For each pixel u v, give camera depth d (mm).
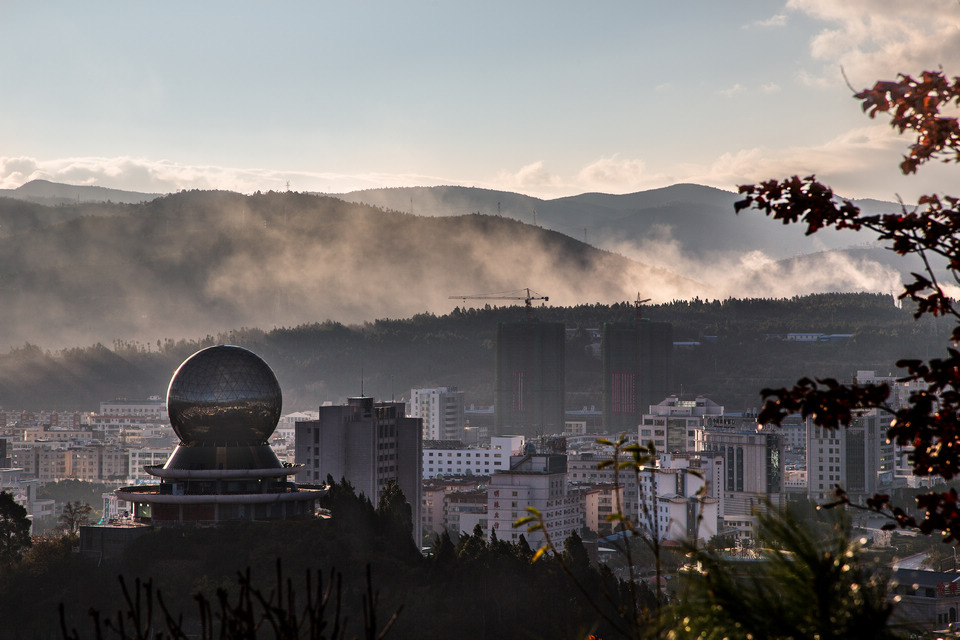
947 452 31734
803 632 20797
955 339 32625
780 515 21938
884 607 20766
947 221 33906
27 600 190500
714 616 21766
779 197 35094
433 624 173375
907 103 33875
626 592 188375
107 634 176750
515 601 178875
